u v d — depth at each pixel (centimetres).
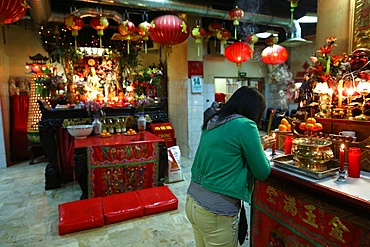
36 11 416
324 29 287
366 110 200
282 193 181
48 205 334
